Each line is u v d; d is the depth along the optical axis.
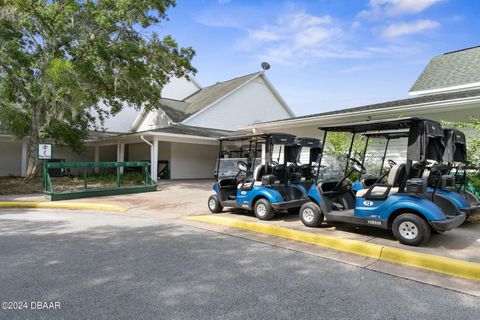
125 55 12.85
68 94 12.52
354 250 4.74
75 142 16.31
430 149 5.18
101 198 10.87
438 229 4.45
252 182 7.00
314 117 11.77
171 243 5.34
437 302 3.15
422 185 4.62
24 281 3.74
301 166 7.57
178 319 2.86
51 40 12.41
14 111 13.48
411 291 3.41
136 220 7.47
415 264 4.14
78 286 3.58
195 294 3.35
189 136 16.28
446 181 5.72
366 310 3.00
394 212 4.83
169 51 15.12
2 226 6.86
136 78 13.79
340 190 6.08
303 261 4.39
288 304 3.12
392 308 3.03
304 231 5.61
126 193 11.98
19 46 11.52
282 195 6.77
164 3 13.51
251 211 7.80
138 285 3.59
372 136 6.66
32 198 10.72
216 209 7.80
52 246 5.21
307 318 2.86
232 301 3.19
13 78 12.76
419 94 13.91
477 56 13.61
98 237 5.80
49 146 11.12
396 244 4.76
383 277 3.80
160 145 19.78
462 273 3.78
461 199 5.61
